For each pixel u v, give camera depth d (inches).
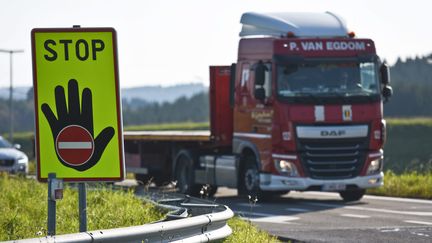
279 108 1408.7
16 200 1163.9
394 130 5959.6
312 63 1413.6
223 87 1621.6
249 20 1503.4
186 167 1695.4
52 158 601.9
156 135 1792.6
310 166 1421.0
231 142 1621.6
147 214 962.7
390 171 1903.3
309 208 1326.3
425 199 1519.4
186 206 892.0
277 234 959.6
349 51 1429.6
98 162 603.5
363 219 1135.0
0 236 789.9
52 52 597.9
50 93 599.5
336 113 1419.8
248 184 1498.5
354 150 1438.2
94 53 598.5
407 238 915.4
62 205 1083.9
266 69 1419.8
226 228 769.6
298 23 1448.1
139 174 1950.1
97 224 887.1
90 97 600.4
